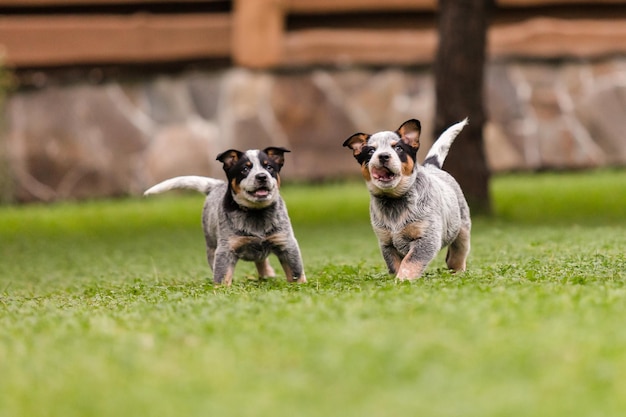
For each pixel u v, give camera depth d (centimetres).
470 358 571
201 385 542
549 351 577
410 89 2347
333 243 1545
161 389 539
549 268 1017
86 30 2303
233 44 2336
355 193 2169
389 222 989
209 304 817
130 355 618
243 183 1022
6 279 1316
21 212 2145
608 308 707
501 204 1927
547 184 2178
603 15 2414
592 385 514
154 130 2327
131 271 1304
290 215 1927
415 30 2373
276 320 711
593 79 2397
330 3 2325
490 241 1410
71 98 2314
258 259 1067
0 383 576
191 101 2327
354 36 2356
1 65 2236
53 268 1416
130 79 2334
